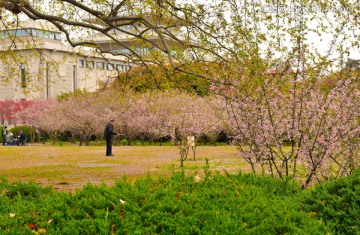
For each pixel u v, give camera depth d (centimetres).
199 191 592
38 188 798
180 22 1465
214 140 4394
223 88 1055
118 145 4759
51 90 6950
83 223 473
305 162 959
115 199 534
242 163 2227
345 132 938
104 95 4409
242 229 477
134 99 4456
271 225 511
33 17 1608
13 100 6994
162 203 509
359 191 638
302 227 533
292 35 955
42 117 5375
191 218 478
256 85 972
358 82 952
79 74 6956
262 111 948
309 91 937
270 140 952
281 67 964
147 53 1903
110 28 1625
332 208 635
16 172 1966
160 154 3103
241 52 1108
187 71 1412
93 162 2473
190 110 2827
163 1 1416
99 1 1616
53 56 6262
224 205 534
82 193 566
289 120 941
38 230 468
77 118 4738
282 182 796
